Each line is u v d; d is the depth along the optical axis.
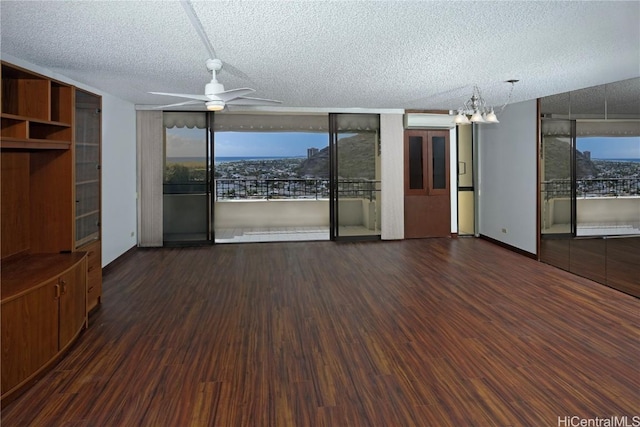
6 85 3.44
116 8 2.67
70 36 3.23
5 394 2.50
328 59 3.97
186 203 7.57
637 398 2.55
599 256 5.09
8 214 3.45
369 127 7.96
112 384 2.75
